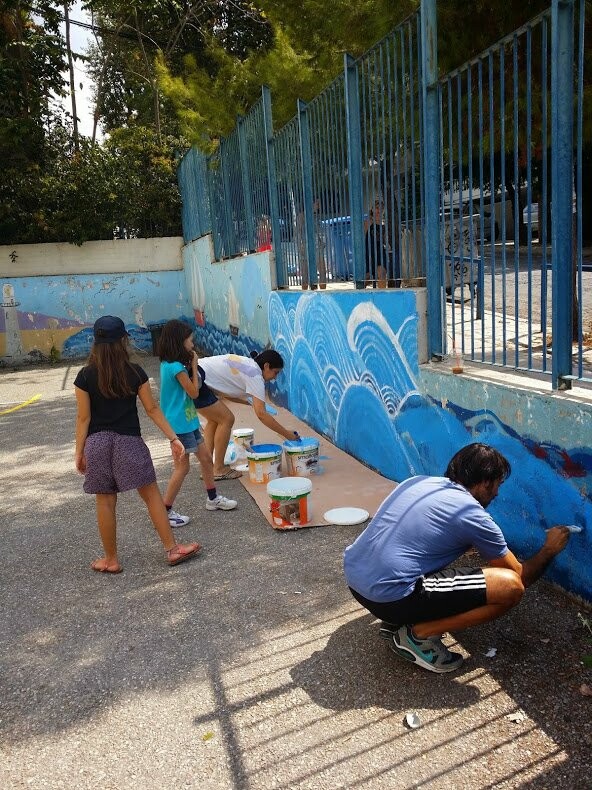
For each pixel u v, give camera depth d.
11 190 15.80
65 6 18.55
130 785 2.47
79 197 15.79
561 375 3.44
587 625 3.05
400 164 4.95
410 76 4.58
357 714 2.76
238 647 3.32
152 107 22.58
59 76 18.11
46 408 10.41
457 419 4.25
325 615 3.55
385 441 5.52
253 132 8.71
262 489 5.61
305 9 8.50
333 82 6.01
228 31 20.64
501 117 3.67
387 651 3.18
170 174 16.91
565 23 3.14
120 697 3.00
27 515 5.59
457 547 2.98
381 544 2.98
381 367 5.40
